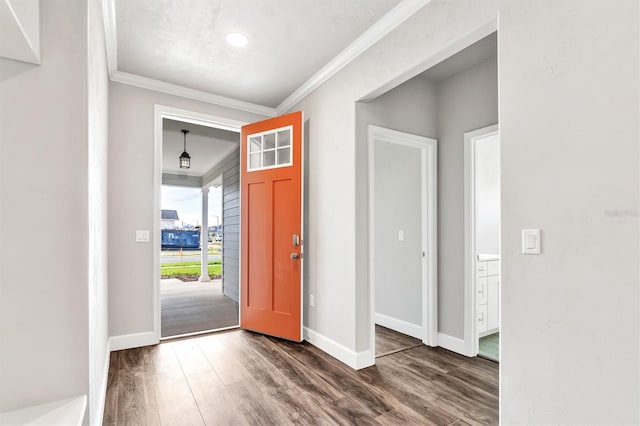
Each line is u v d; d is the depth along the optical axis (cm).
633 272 114
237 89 331
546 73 139
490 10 162
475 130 283
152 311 303
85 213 122
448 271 303
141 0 203
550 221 136
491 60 273
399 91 290
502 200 153
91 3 136
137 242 298
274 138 338
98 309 176
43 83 117
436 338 309
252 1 206
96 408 155
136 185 300
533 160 142
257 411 192
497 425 180
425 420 184
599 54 124
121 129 296
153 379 231
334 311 279
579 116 129
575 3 131
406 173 352
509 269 150
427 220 314
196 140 525
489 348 307
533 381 140
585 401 125
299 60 277
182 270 902
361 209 263
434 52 193
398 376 241
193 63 281
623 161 117
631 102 116
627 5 117
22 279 113
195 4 208
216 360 266
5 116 112
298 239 311
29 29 105
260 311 335
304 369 250
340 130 278
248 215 352
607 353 120
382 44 233
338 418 185
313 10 215
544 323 137
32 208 114
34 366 114
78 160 121
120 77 294
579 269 127
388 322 370
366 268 264
